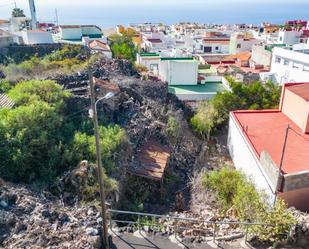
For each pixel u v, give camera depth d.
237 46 67.19
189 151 22.69
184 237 10.95
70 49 38.66
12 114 15.48
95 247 9.94
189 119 28.33
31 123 15.52
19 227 10.34
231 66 48.38
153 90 27.42
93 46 45.12
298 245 10.32
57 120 16.92
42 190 13.21
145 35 75.88
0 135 14.41
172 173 18.97
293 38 64.31
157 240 10.78
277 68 43.66
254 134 18.73
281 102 22.30
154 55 46.38
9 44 41.03
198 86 37.84
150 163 17.98
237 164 20.28
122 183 15.73
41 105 16.92
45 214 11.12
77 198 13.16
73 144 15.75
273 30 88.56
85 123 18.38
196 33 87.44
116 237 10.87
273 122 20.53
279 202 11.73
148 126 21.27
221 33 84.75
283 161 15.09
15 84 22.20
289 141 17.69
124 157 17.16
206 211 14.30
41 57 38.06
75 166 14.72
